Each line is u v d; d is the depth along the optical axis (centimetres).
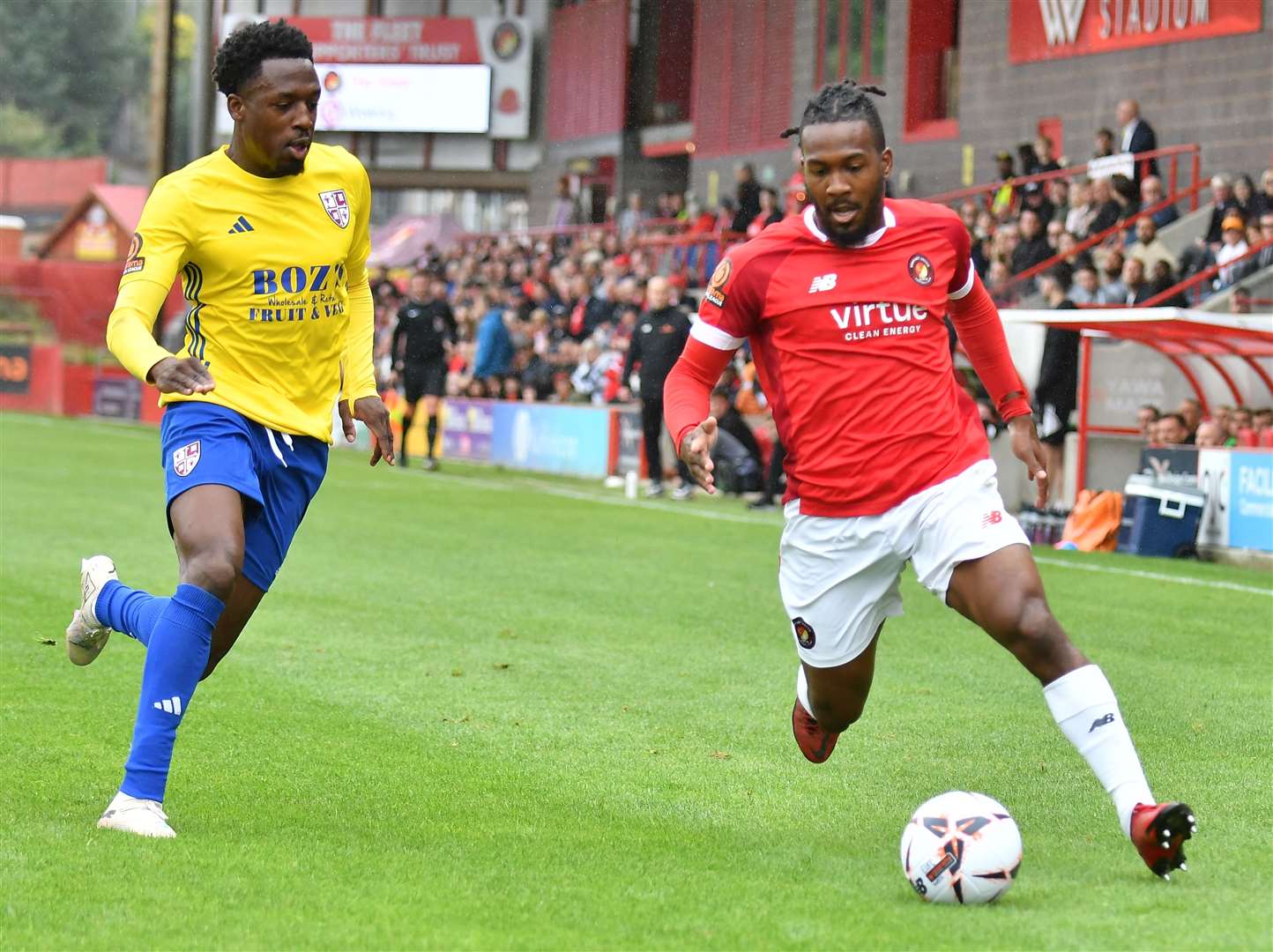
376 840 686
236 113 719
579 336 3753
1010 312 2052
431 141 5812
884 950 538
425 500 2567
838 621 709
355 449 4094
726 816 754
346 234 752
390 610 1418
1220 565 1959
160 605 734
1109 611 1506
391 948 532
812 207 699
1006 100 3662
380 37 5744
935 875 596
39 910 566
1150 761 890
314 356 752
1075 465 2489
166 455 727
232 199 724
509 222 7594
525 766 852
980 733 958
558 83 5544
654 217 4772
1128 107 3056
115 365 4856
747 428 2783
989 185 3381
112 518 2050
